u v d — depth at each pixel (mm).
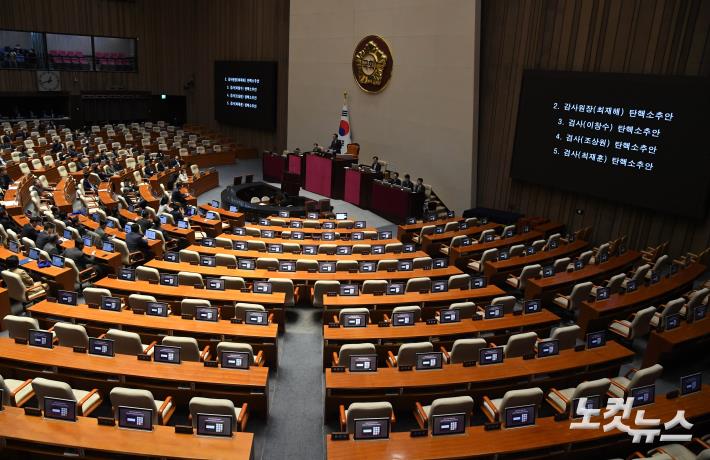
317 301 10281
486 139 18203
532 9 16156
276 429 7227
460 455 5586
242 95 29359
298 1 23922
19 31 28250
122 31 31500
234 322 8414
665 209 13469
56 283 10250
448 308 9727
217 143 29672
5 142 23531
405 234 15695
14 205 14633
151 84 33188
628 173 14125
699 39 12609
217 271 10914
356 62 21594
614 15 14180
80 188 18047
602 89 14398
